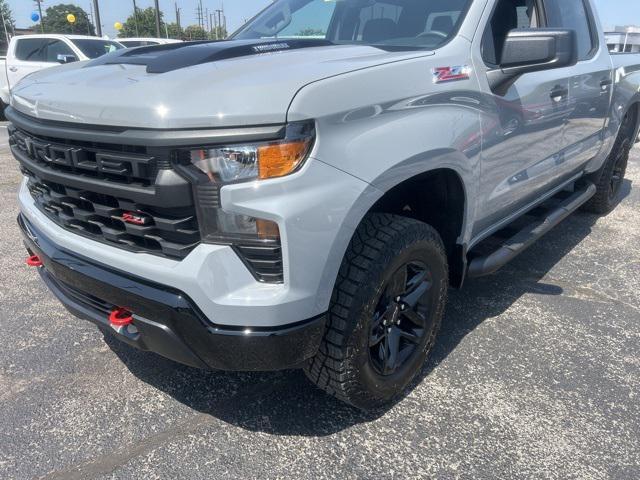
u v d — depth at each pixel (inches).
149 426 90.3
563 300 135.6
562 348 113.7
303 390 99.9
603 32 169.3
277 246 67.4
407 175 80.3
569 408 94.8
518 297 136.9
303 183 67.2
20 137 91.3
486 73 99.5
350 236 73.3
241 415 93.0
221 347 70.7
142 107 66.9
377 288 80.0
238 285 68.7
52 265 84.9
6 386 99.9
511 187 116.0
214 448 85.4
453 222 102.1
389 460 83.0
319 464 82.2
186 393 98.9
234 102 65.2
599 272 153.6
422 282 93.9
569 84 131.1
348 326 78.3
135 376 103.7
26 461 82.3
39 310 128.4
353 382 83.1
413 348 96.4
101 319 83.0
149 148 66.7
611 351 112.9
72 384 101.0
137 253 74.3
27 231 96.2
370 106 74.8
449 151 87.7
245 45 89.3
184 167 66.2
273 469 81.2
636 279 149.3
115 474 80.0
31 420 91.1
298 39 101.3
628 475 80.4
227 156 65.1
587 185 176.1
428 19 104.1
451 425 90.4
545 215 143.7
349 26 113.8
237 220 66.8
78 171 77.2
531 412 93.7
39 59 430.9
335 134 70.3
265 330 69.7
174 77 71.7
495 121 101.3
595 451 85.0
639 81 187.0
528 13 122.3
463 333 119.0
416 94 82.7
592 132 155.8
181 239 69.7
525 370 105.7
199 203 67.0
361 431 89.1
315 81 69.1
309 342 74.0
